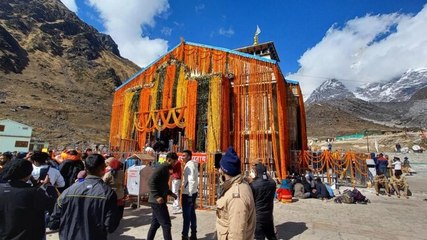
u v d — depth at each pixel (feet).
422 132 193.67
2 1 437.17
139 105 73.46
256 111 59.11
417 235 23.72
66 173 24.52
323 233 23.79
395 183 45.70
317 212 32.17
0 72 280.10
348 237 22.76
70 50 428.15
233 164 10.41
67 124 221.66
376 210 33.96
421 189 55.93
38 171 20.72
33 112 221.87
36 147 141.69
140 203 34.09
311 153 57.93
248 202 9.70
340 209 34.04
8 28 387.55
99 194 11.12
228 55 65.00
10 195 10.78
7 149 131.85
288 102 72.18
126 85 82.02
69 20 516.73
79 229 10.78
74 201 11.06
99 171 11.91
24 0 477.77
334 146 185.47
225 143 57.47
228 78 63.21
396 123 500.74
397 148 147.13
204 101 61.41
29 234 10.87
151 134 69.67
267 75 59.72
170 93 67.56
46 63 368.48
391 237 22.99
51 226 21.98
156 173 18.34
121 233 22.61
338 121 390.01
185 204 20.95
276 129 57.82
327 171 54.60
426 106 584.81
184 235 20.54
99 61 453.58
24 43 383.45
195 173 21.62
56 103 263.08
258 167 18.53
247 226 9.62
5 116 194.49
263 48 86.99
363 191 49.57
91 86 364.99
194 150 59.26
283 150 54.60
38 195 11.48
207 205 32.65
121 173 24.61
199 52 69.05
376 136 201.77
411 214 32.09
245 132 58.90
